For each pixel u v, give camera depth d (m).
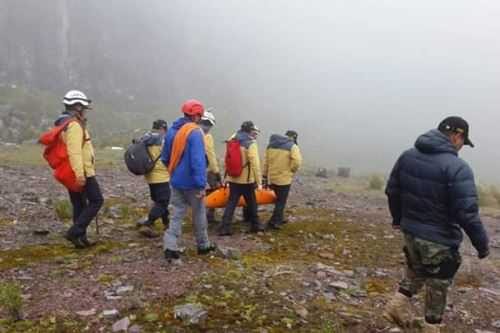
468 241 10.53
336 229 10.68
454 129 4.94
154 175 9.02
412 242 5.12
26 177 15.87
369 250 9.23
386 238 10.27
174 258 7.22
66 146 7.34
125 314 5.46
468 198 4.71
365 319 5.76
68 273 6.66
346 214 12.81
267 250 8.53
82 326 5.21
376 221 12.08
